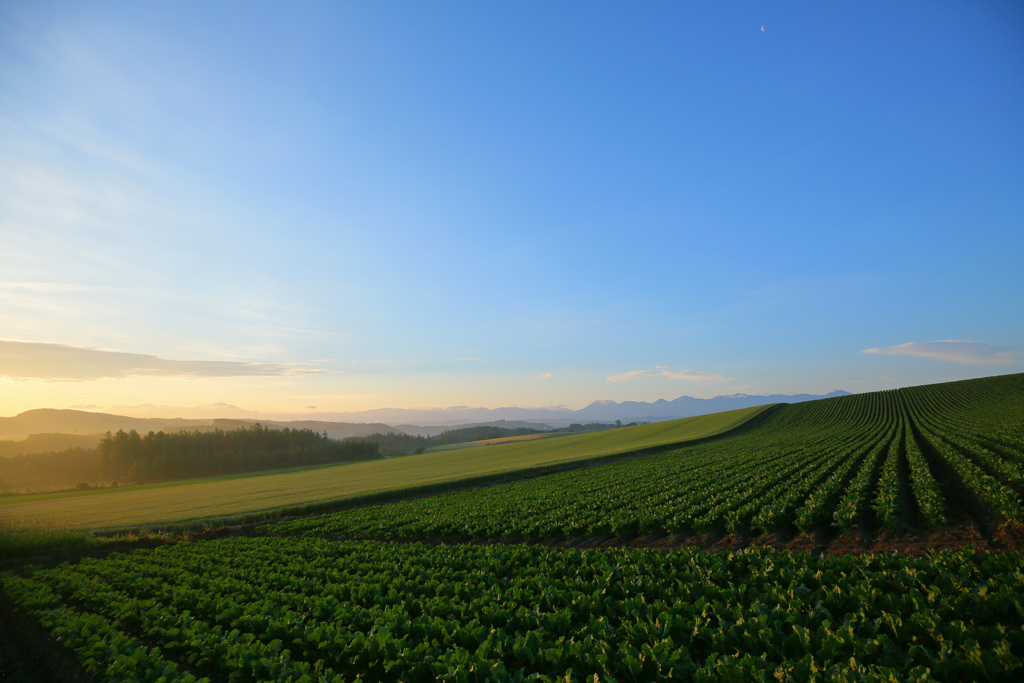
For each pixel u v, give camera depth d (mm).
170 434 137750
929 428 56438
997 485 19500
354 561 17750
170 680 9234
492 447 112000
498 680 7699
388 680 9062
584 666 8102
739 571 12375
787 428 79625
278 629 11125
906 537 16125
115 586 17828
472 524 25781
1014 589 8852
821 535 17641
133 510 44281
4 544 25141
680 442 68625
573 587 12156
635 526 21719
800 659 7617
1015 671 6570
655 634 8688
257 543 24391
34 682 10500
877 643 7418
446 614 11211
